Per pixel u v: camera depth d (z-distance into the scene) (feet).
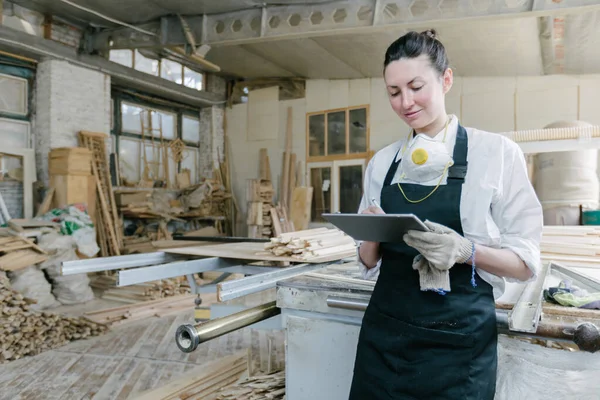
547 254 8.06
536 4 10.78
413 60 3.32
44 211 18.38
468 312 3.26
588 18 12.26
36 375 10.19
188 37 16.63
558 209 12.91
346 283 5.16
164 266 6.54
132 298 16.83
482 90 20.30
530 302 4.13
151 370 10.48
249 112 29.19
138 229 24.14
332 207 26.05
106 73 22.08
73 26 20.40
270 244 7.94
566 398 3.86
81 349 11.98
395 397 3.35
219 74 28.91
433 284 3.12
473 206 3.32
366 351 3.71
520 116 19.33
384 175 4.04
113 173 23.07
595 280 5.38
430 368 3.23
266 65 25.38
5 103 19.21
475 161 3.40
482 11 11.32
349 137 25.46
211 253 7.93
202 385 8.38
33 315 12.44
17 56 19.13
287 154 27.45
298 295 5.08
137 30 18.75
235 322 4.28
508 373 4.08
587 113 17.74
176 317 15.20
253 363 10.09
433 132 3.67
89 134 20.76
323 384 5.08
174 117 27.86
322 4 13.79
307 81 27.17
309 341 5.13
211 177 29.17
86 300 16.97
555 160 12.95
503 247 3.31
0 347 11.09
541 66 17.51
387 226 3.04
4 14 18.15
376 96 24.50
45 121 19.86
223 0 15.05
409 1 12.41
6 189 19.12
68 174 18.80
